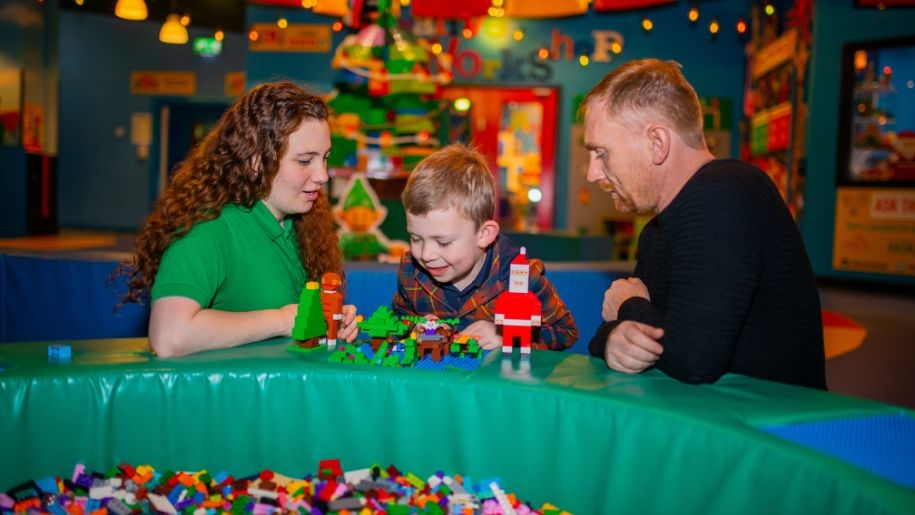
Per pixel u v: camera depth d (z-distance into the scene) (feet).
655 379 4.70
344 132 19.61
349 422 4.95
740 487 3.64
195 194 5.91
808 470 3.35
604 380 4.68
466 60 33.22
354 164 20.02
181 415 4.89
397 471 4.72
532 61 33.22
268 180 6.06
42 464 4.68
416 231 5.86
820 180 26.78
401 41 19.75
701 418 3.91
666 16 33.19
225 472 4.88
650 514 4.05
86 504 4.37
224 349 5.40
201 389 4.90
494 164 33.55
